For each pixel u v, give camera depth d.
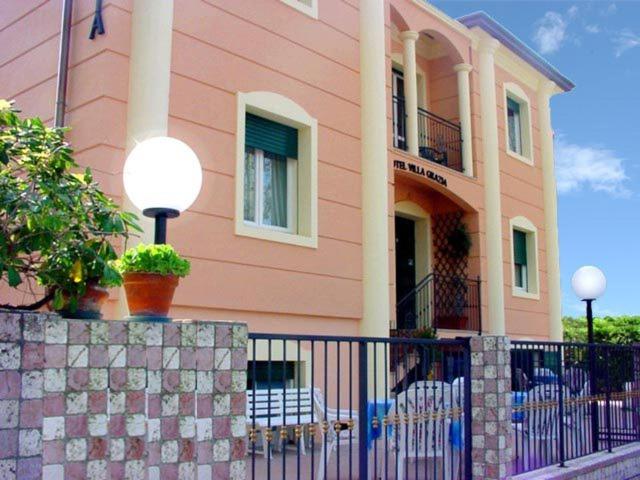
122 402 3.28
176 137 7.89
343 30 10.48
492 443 5.75
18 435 2.89
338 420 4.65
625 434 8.38
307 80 9.73
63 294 3.64
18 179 3.98
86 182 3.99
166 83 7.78
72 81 7.85
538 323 15.29
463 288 13.30
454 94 14.32
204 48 8.36
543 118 16.62
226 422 3.67
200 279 7.93
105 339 3.26
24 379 2.94
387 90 11.59
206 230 8.08
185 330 3.57
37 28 8.59
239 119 8.65
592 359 7.80
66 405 3.09
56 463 3.03
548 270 15.98
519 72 15.90
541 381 6.83
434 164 12.59
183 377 3.53
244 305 8.39
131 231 7.12
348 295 9.89
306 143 9.67
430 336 10.88
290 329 9.06
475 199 13.72
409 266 14.07
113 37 7.61
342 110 10.26
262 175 9.33
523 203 15.33
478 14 14.02
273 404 7.18
